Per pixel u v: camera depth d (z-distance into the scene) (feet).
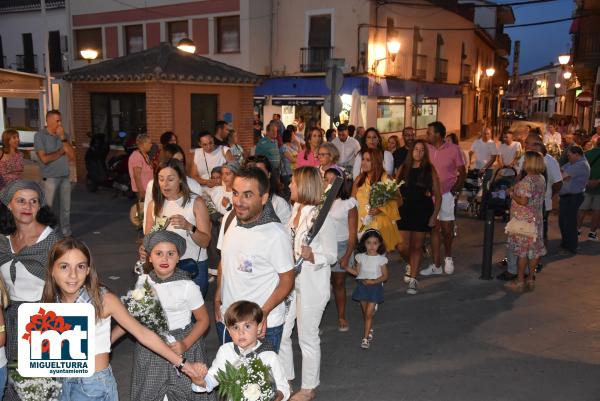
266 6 83.20
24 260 13.32
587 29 82.07
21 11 112.06
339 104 47.01
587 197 37.58
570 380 18.40
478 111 151.02
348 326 22.70
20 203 13.21
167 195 17.52
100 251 32.68
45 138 33.06
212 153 31.42
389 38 87.61
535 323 23.22
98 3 94.43
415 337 21.70
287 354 16.10
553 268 31.19
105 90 52.75
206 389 12.76
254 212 13.25
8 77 45.78
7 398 12.64
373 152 24.79
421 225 26.14
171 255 13.41
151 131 49.47
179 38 87.86
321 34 82.33
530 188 26.35
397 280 28.73
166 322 13.25
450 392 17.49
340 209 19.98
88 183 52.95
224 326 14.15
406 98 96.63
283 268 13.41
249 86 54.54
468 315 24.03
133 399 13.83
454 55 121.08
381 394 17.33
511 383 18.13
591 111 87.35
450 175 29.48
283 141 43.16
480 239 38.01
